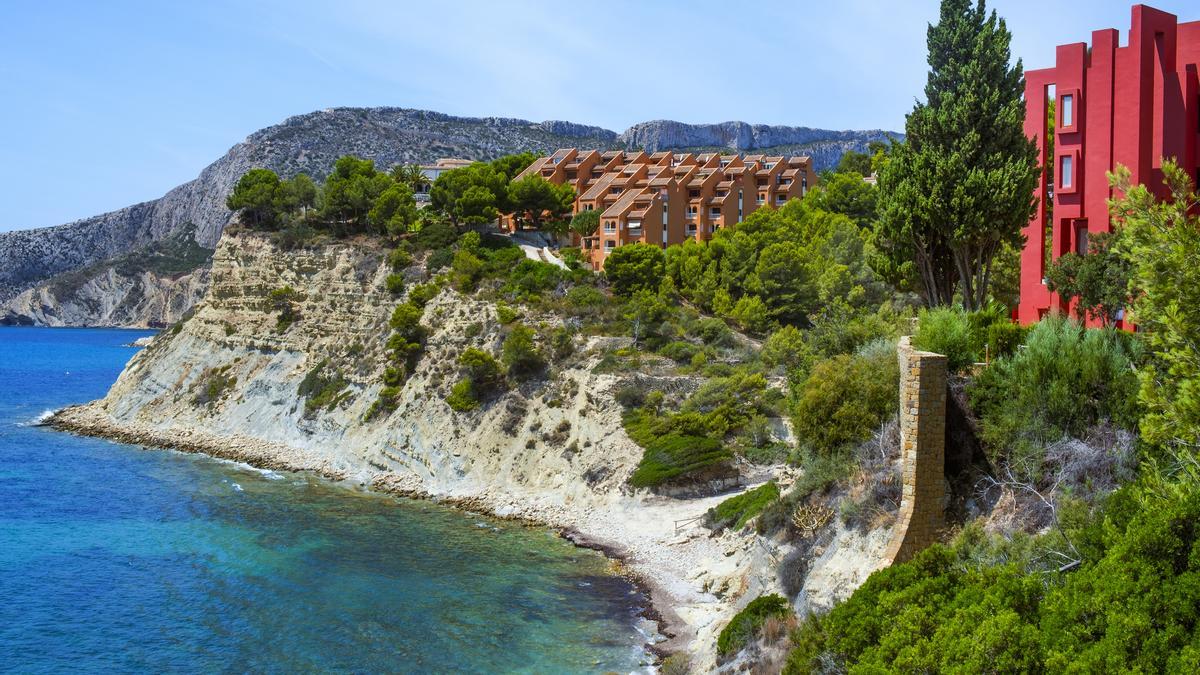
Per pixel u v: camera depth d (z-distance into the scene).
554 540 72.06
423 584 61.88
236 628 54.38
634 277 107.31
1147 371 29.73
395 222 123.88
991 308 42.59
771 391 82.56
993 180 47.34
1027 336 37.94
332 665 49.34
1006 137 48.84
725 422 80.38
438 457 91.62
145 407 126.44
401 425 97.06
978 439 35.66
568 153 161.50
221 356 125.81
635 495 76.75
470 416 92.88
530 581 62.31
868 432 42.88
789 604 42.03
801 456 48.12
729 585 56.94
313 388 110.12
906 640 27.58
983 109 48.66
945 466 35.69
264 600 58.97
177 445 110.56
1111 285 41.84
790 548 45.28
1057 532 29.94
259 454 104.69
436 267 114.12
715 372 88.31
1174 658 22.41
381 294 116.00
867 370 44.84
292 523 77.50
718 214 141.12
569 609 57.06
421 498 86.62
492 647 51.38
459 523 77.50
